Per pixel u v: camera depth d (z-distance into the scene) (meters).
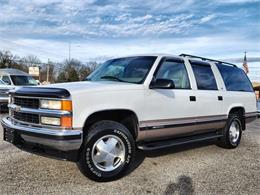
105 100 4.01
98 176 3.96
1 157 5.04
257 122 11.64
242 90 6.89
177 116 4.96
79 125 3.74
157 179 4.21
